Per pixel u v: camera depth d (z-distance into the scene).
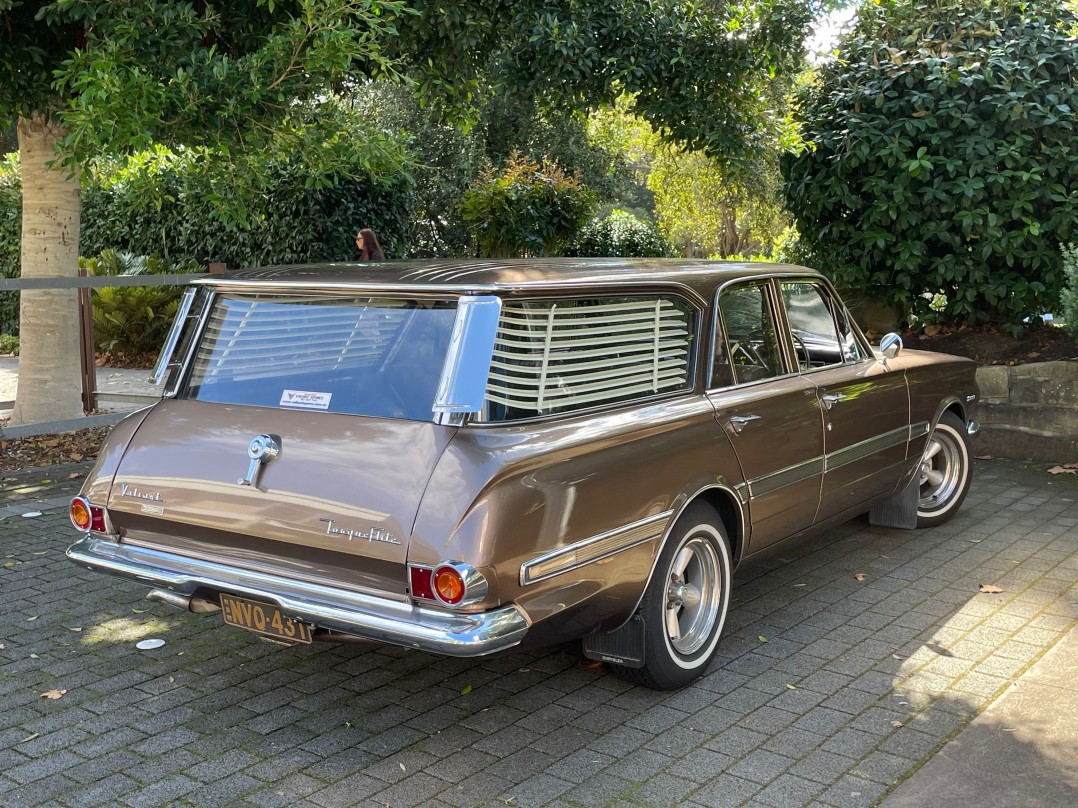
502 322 3.64
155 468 3.90
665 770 3.61
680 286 4.43
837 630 4.93
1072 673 4.37
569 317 3.89
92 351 10.41
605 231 19.81
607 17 9.53
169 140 7.42
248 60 6.95
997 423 8.92
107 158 8.51
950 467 6.73
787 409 4.82
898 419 5.87
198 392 4.11
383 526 3.36
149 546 3.99
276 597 3.56
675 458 4.09
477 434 3.46
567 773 3.59
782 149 9.93
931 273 9.52
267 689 4.31
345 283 3.87
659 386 4.25
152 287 14.66
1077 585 5.51
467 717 4.04
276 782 3.53
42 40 8.00
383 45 8.62
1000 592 5.42
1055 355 9.30
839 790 3.46
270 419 3.80
